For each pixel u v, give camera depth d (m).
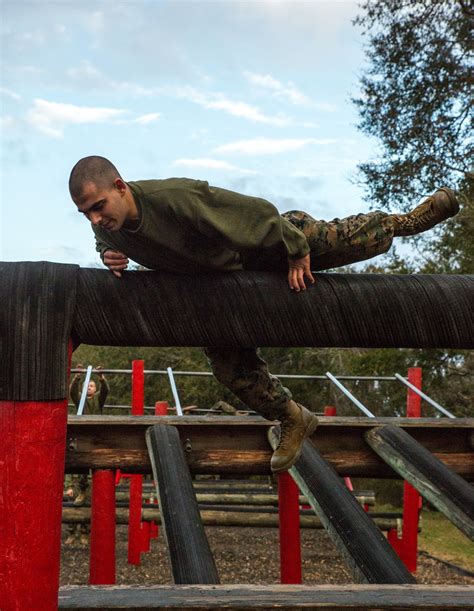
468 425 4.96
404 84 15.23
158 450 4.12
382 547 2.67
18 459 1.65
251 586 2.32
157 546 9.85
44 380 1.67
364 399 16.19
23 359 1.66
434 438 5.00
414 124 15.01
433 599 2.19
